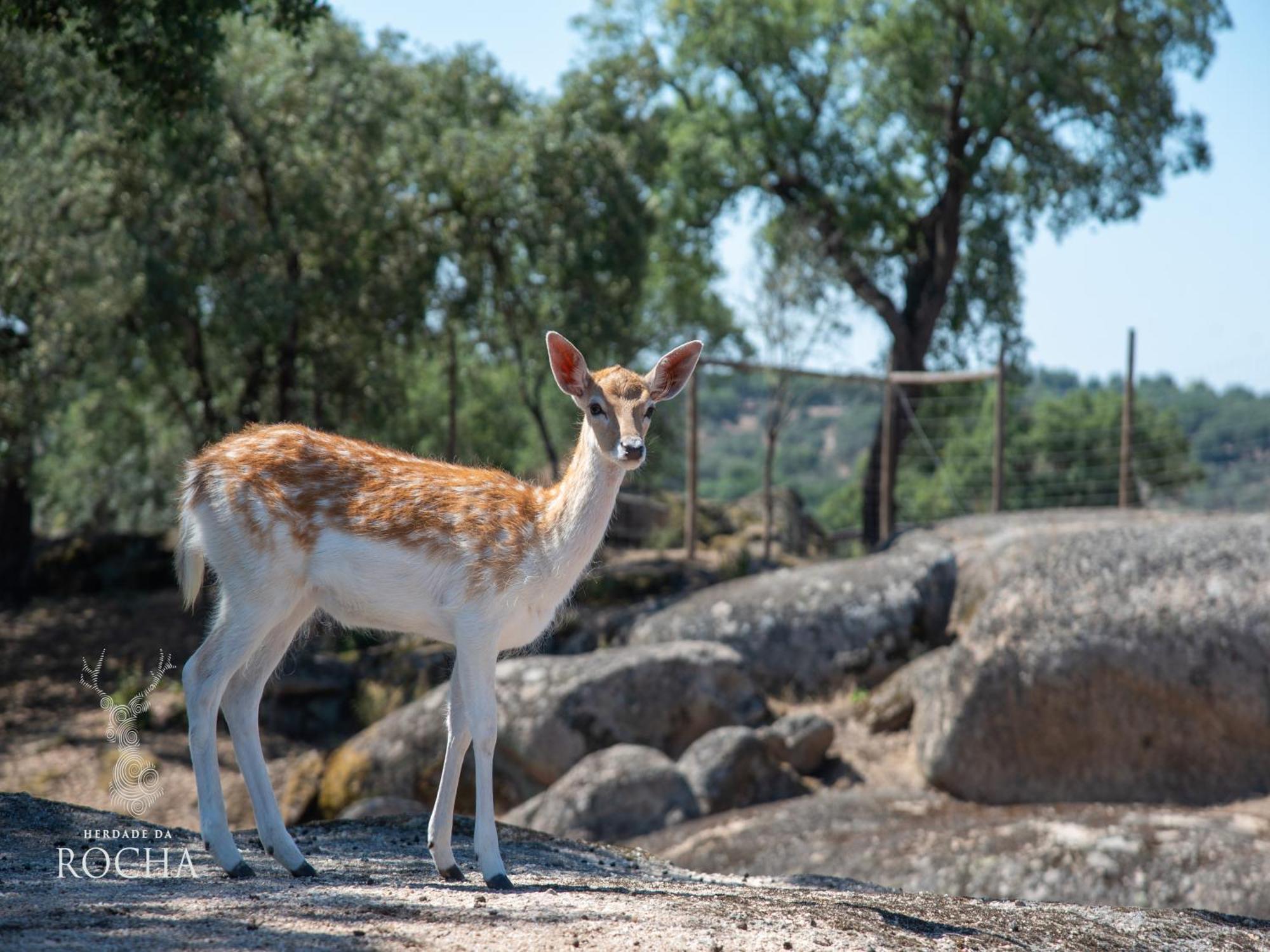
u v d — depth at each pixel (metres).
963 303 37.28
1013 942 5.82
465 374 37.50
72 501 36.66
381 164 25.98
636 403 6.18
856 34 34.25
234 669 5.95
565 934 4.74
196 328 25.42
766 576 19.30
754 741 14.38
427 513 5.98
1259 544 13.52
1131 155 33.88
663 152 31.36
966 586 17.83
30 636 24.48
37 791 16.98
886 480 27.12
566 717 15.34
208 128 21.72
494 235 28.12
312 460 6.12
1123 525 15.70
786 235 30.77
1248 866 10.21
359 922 4.77
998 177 35.62
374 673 21.17
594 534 6.17
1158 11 33.53
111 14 12.59
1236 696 12.59
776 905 5.85
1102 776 13.21
